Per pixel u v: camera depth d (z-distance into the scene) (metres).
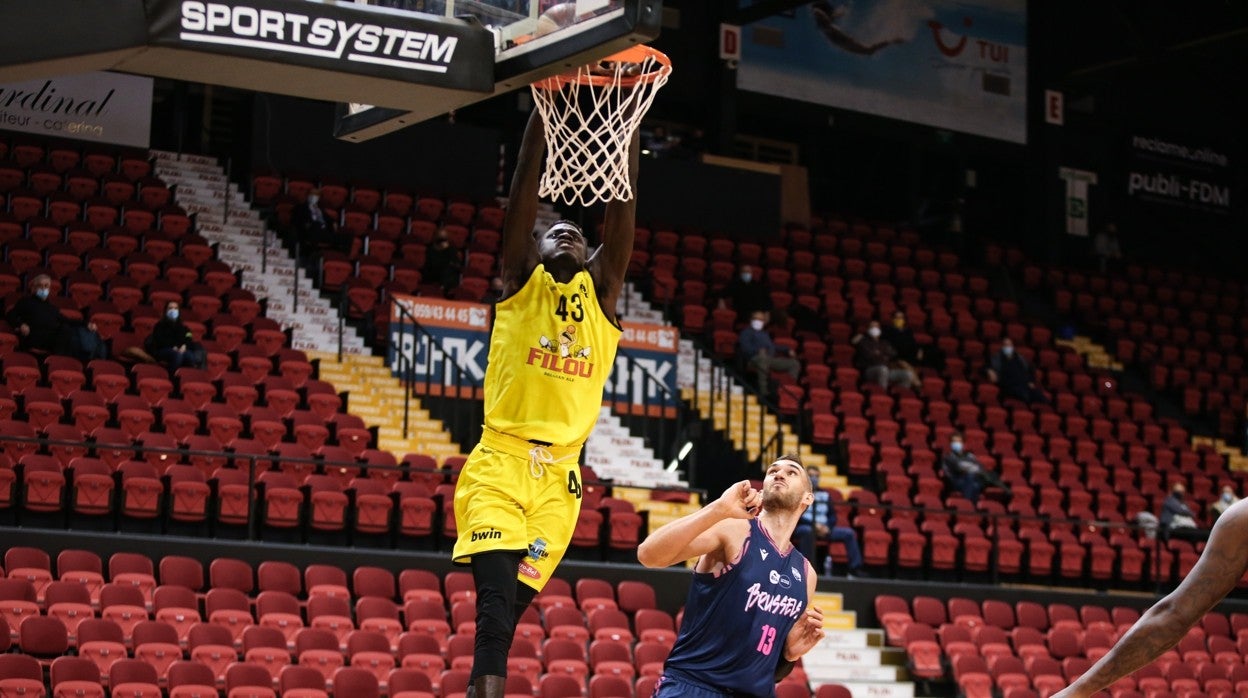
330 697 11.47
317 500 14.09
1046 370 24.16
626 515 15.50
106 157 20.27
